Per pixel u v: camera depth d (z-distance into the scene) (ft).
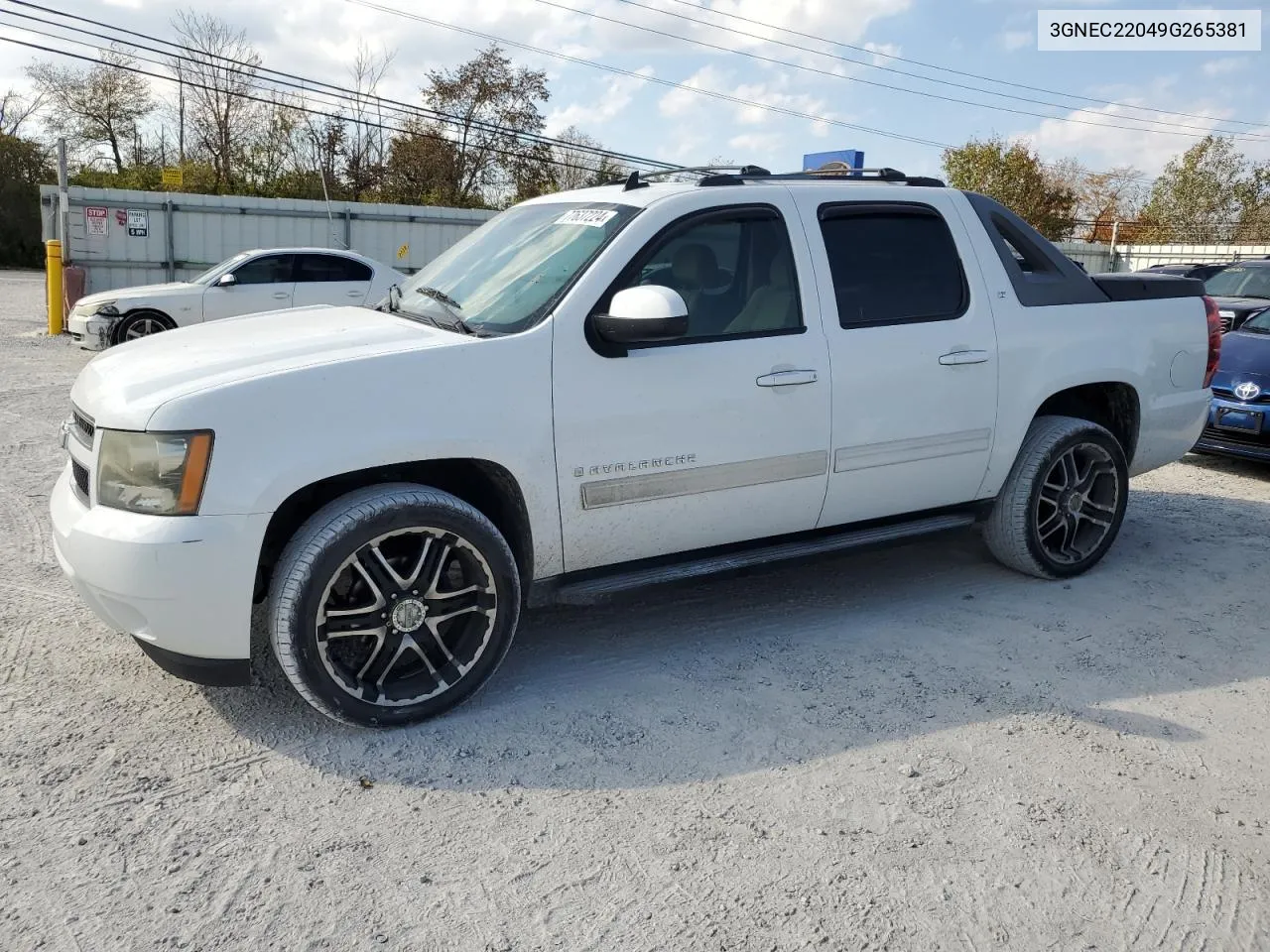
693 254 12.34
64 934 7.65
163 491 9.76
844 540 13.93
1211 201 155.94
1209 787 10.09
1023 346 14.73
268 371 10.21
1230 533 19.29
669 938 7.77
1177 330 16.69
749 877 8.54
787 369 12.63
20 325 59.21
